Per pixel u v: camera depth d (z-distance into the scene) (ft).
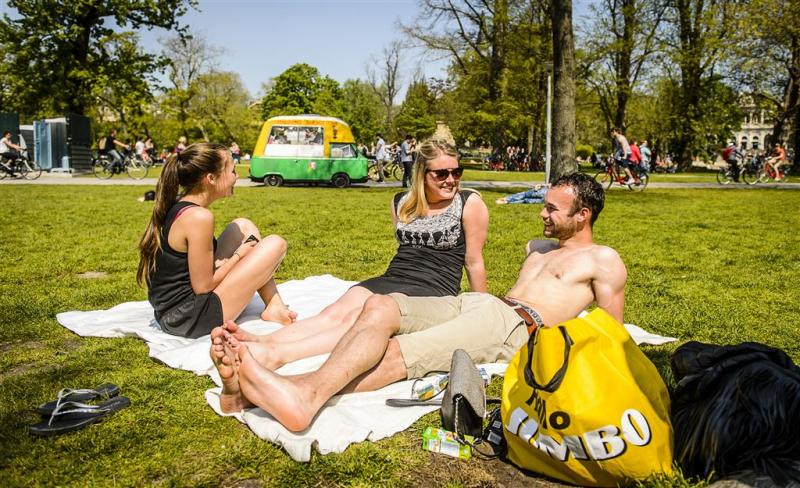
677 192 64.13
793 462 6.78
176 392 10.49
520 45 135.13
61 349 12.88
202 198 12.98
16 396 10.30
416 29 131.34
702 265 23.72
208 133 221.05
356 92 278.87
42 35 104.63
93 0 103.35
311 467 8.10
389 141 226.58
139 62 113.80
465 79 140.26
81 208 41.01
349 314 11.57
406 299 10.16
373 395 9.91
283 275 21.34
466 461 8.50
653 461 7.39
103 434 8.90
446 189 12.45
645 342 13.88
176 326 12.92
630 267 23.38
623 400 7.40
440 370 10.29
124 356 12.35
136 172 92.38
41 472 7.86
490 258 24.84
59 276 20.36
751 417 7.00
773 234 32.48
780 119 124.16
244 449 8.52
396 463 8.30
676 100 140.77
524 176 105.70
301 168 67.26
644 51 132.16
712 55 124.06
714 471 7.15
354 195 55.62
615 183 76.07
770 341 14.20
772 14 101.81
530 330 10.87
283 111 234.79
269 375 8.61
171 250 12.61
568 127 52.90
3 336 13.66
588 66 132.87
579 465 7.61
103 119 191.62
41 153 92.73
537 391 7.81
